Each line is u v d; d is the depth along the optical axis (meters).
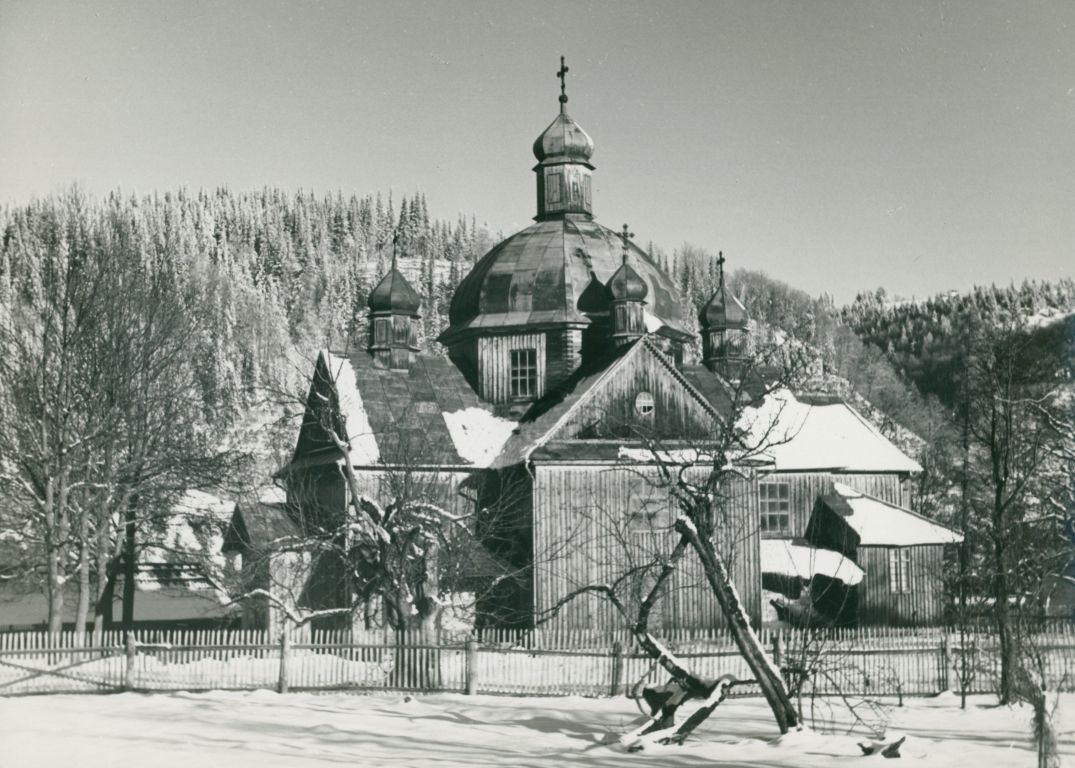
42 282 48.47
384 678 34.06
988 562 36.84
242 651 36.00
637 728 24.25
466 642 33.53
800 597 51.59
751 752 21.91
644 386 51.00
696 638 47.94
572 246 59.22
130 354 48.38
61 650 33.03
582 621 47.88
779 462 55.84
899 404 121.94
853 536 53.56
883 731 23.69
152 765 19.67
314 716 27.17
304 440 54.97
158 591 61.97
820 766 20.14
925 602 52.97
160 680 33.56
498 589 48.84
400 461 47.38
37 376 45.56
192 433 56.31
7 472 46.16
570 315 56.91
